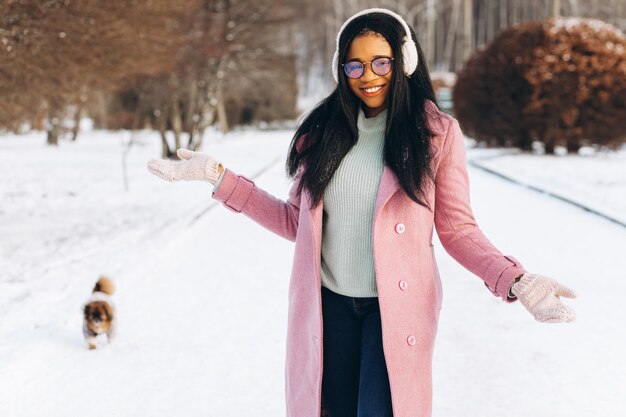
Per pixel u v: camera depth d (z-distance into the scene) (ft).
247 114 169.27
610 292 18.98
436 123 7.84
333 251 8.06
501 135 68.23
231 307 18.48
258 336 16.12
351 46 7.95
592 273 20.98
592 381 13.19
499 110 66.39
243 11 81.76
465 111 71.20
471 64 70.69
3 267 24.13
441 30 226.79
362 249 7.91
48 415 12.21
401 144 7.64
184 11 52.54
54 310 18.52
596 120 61.67
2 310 18.66
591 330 16.05
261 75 100.32
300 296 8.14
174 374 13.99
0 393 13.14
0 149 99.96
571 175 46.01
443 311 17.65
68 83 33.83
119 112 131.95
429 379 7.91
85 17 31.14
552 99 61.67
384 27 7.88
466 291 19.52
